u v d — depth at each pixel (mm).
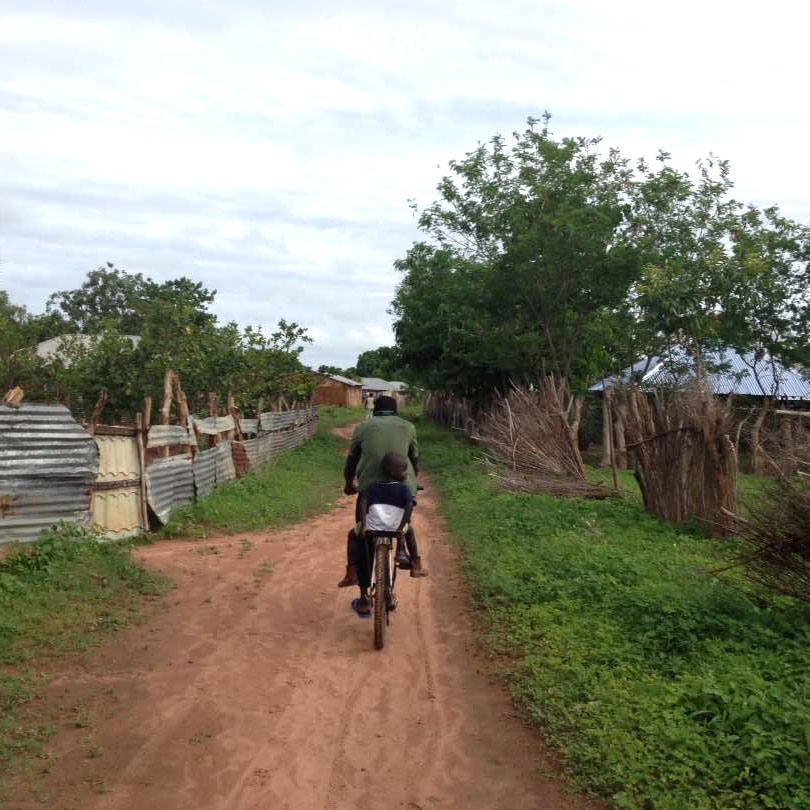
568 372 24203
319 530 12109
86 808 3879
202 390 18766
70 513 8625
